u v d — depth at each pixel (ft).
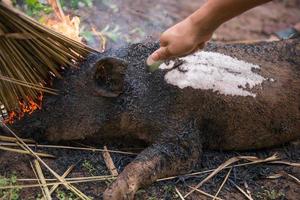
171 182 7.47
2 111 7.86
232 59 7.83
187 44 6.74
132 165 7.29
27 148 7.57
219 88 7.63
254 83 7.75
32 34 7.03
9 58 7.12
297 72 7.95
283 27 10.99
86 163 7.53
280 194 7.51
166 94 7.58
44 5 8.41
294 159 7.88
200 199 7.39
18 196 7.23
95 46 9.24
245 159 7.80
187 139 7.52
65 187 7.34
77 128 7.58
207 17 6.59
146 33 9.97
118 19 10.03
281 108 7.79
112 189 7.13
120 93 7.56
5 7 6.78
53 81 7.58
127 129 7.63
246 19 11.07
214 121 7.67
